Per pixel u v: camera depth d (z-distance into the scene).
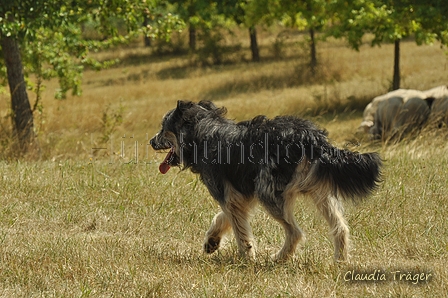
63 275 7.40
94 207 10.62
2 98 24.06
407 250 8.33
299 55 47.19
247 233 8.21
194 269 7.67
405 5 25.28
